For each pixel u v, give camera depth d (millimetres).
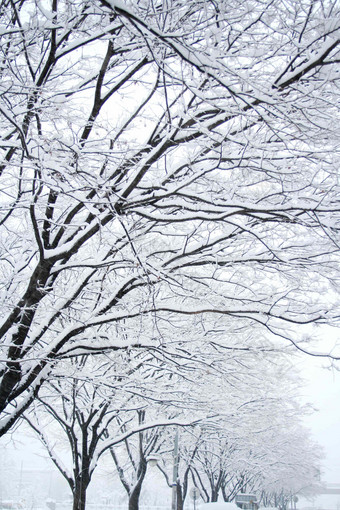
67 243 5867
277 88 4539
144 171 5352
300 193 5883
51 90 5246
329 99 5324
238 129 5484
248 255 6922
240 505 29516
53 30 4883
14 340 5938
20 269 7141
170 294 9078
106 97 5746
